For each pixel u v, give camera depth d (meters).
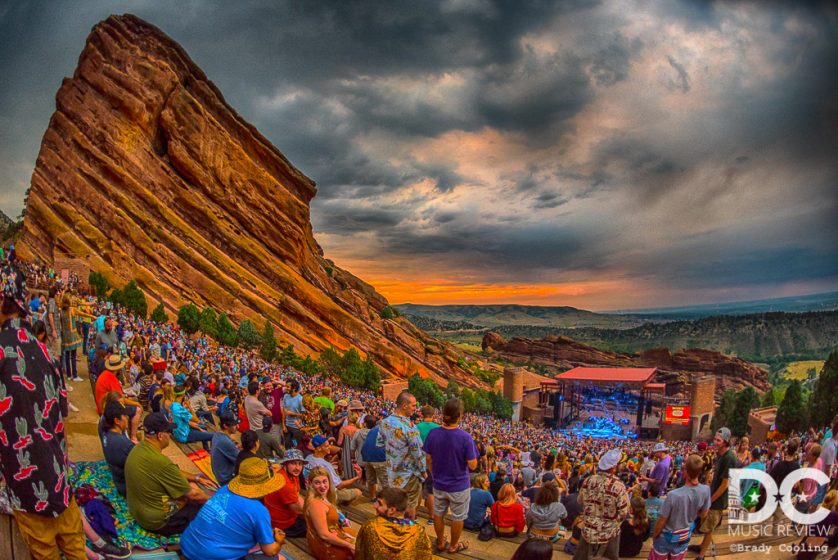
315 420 12.35
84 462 9.16
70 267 57.56
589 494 6.96
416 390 82.31
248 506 6.04
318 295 87.19
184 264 71.94
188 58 79.12
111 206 68.69
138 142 73.62
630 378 106.25
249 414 10.85
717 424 98.62
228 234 79.50
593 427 103.81
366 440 9.66
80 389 14.47
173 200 75.81
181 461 10.53
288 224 86.25
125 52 75.12
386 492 6.05
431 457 7.88
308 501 7.19
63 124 71.56
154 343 25.38
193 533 6.12
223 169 80.31
